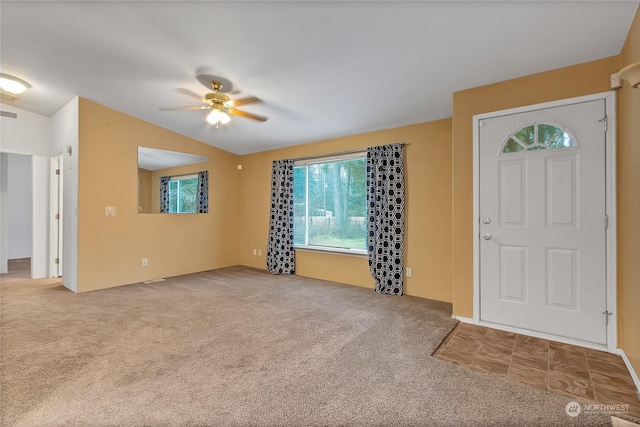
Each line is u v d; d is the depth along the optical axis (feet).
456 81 9.48
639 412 5.44
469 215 9.78
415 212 12.75
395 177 12.92
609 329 7.75
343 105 11.60
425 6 6.51
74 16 7.77
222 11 7.10
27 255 21.84
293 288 13.87
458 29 7.19
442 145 12.18
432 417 5.29
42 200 15.71
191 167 16.89
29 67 10.41
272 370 6.79
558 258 8.42
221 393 5.93
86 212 13.02
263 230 18.37
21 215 21.59
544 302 8.61
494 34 7.30
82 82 11.39
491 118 9.43
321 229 16.02
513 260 9.07
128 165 14.33
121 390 6.00
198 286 14.16
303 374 6.64
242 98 11.32
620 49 7.52
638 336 6.36
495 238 9.34
